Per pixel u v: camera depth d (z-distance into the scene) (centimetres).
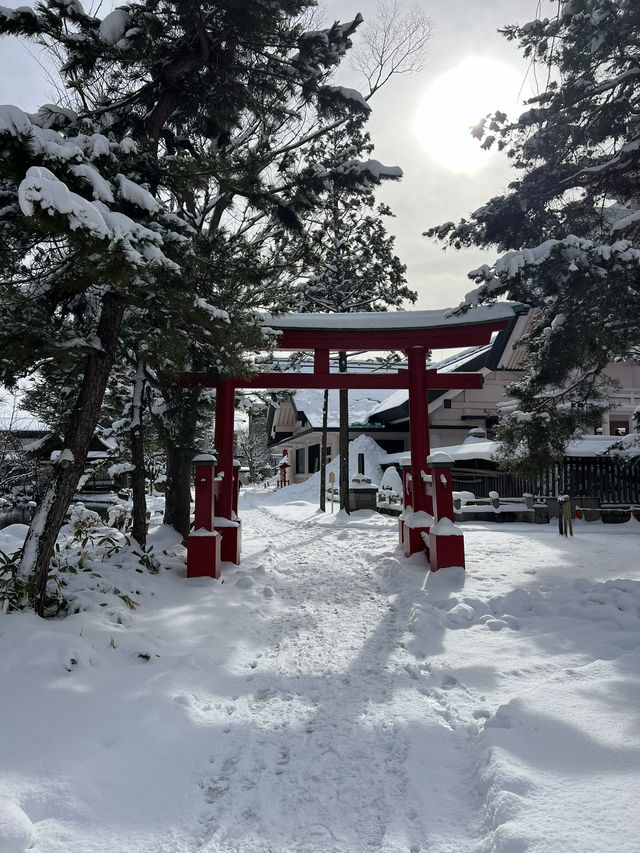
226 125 820
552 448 981
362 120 939
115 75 728
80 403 576
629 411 2267
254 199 700
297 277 775
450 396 2341
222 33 693
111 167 516
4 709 366
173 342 595
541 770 295
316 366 987
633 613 575
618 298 783
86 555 710
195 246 619
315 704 418
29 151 415
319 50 715
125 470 1223
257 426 5375
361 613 672
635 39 948
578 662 458
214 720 391
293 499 2638
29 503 1330
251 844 264
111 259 414
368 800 299
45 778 304
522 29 1079
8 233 474
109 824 276
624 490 1772
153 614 609
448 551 804
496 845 243
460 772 319
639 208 1272
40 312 512
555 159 1141
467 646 524
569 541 1098
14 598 501
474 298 830
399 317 952
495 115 1160
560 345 812
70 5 600
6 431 1694
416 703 409
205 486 818
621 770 288
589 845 231
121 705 389
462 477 1964
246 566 927
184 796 305
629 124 1068
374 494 1873
